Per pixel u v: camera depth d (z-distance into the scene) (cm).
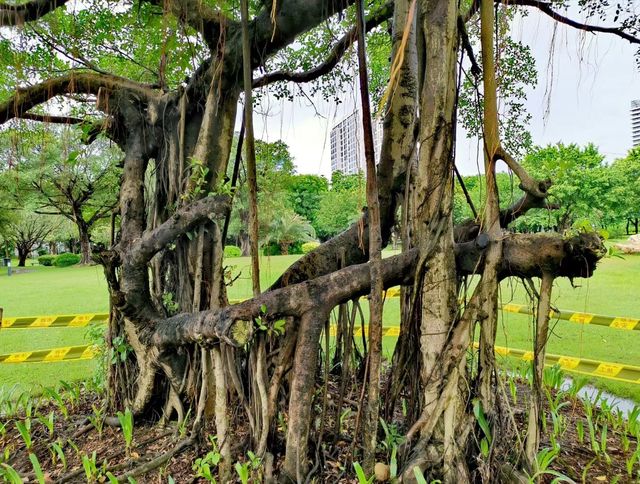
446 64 173
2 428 259
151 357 245
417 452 178
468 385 182
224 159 267
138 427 259
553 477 197
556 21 177
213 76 248
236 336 180
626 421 269
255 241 191
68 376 393
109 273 227
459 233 226
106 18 300
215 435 229
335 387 288
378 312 171
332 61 323
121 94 280
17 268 2166
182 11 236
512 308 363
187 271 260
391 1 308
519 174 178
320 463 201
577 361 310
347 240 262
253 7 295
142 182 279
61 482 204
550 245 160
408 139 244
